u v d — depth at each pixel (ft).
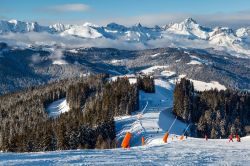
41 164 74.23
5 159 79.10
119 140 369.09
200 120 510.17
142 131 368.27
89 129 344.49
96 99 559.38
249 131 538.06
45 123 422.00
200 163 86.94
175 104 550.77
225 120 536.01
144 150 116.88
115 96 517.14
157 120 445.78
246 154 115.34
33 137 335.47
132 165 78.18
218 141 189.06
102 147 306.96
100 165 76.54
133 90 541.75
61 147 327.06
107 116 378.94
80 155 91.81
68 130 332.80
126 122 441.27
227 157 103.04
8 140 373.61
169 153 107.76
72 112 471.21
